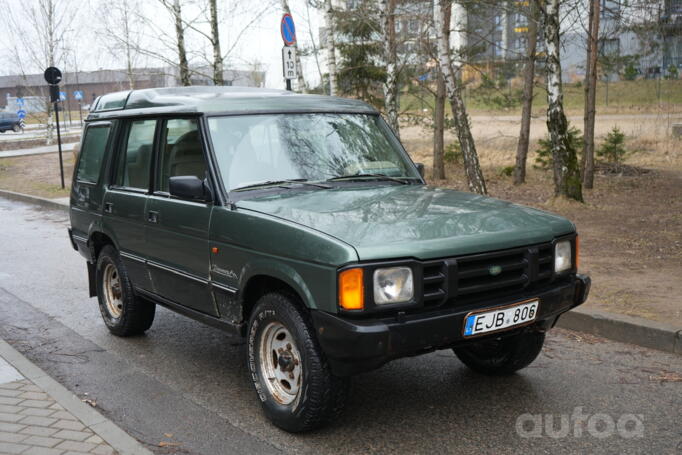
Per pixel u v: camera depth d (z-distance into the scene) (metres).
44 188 19.34
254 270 4.12
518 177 18.08
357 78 22.33
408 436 4.06
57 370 5.38
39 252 10.67
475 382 4.94
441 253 3.72
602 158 21.20
